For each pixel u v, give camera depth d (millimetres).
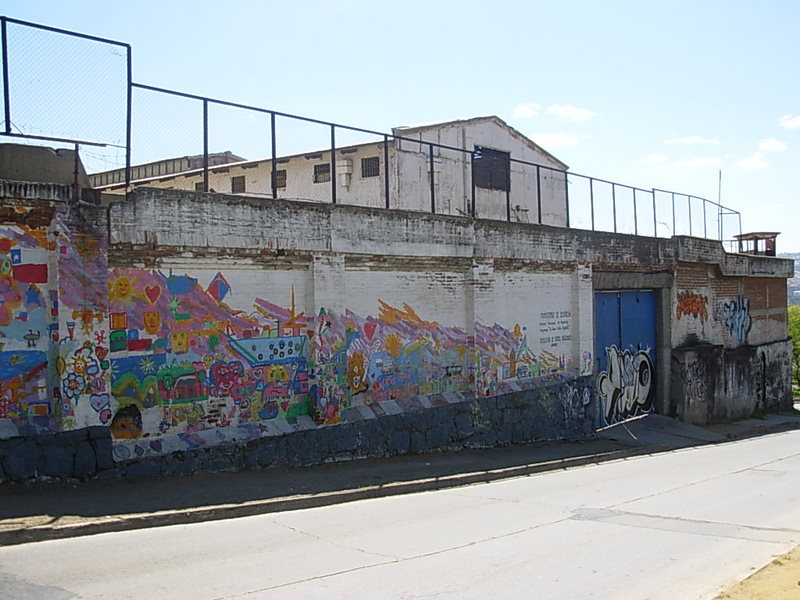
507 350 17922
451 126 23547
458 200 23625
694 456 18344
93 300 10430
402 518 10070
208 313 11930
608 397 22156
